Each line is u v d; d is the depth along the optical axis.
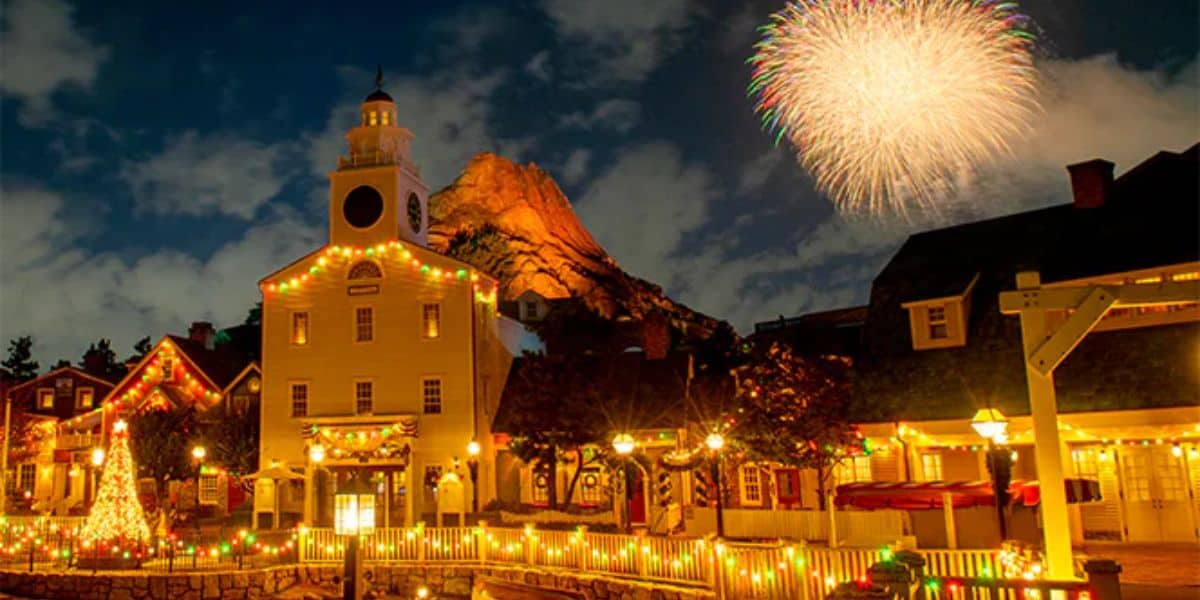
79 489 50.88
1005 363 29.95
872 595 11.80
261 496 43.25
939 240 36.44
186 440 45.00
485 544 28.19
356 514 19.73
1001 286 32.38
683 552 22.12
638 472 38.06
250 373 48.22
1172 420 25.73
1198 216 28.52
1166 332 27.59
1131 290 14.95
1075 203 33.03
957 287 31.91
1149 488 26.78
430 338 43.28
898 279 35.00
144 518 31.78
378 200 45.09
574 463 41.41
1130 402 26.52
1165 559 22.39
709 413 36.31
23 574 29.02
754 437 29.73
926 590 12.30
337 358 44.12
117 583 28.17
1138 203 30.97
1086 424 27.17
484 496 42.75
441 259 43.69
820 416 29.48
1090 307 15.09
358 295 44.41
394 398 43.22
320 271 45.00
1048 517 14.97
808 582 18.55
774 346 30.73
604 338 66.50
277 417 44.16
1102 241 30.22
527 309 77.62
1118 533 26.95
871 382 32.16
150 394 49.72
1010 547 16.22
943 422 29.53
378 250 44.53
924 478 30.45
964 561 16.97
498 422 44.56
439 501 40.00
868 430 30.88
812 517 27.08
